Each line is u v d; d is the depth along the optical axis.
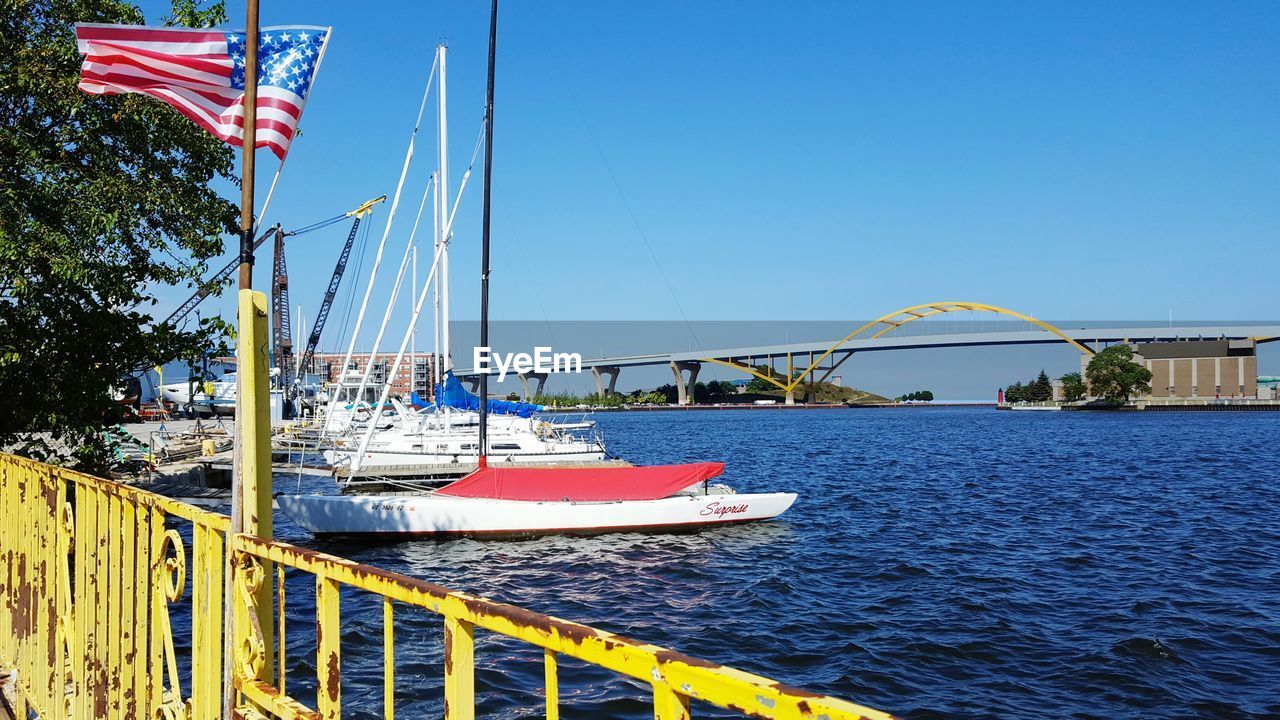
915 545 22.03
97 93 6.25
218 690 3.67
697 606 15.74
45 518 5.68
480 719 9.59
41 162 13.75
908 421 156.12
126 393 16.20
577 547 22.08
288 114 6.05
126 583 4.39
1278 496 33.19
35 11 14.89
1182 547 21.48
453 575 18.89
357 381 61.62
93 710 4.80
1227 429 103.75
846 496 33.91
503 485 23.42
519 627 2.23
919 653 12.46
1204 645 12.64
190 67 6.08
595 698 10.13
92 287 14.21
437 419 41.03
